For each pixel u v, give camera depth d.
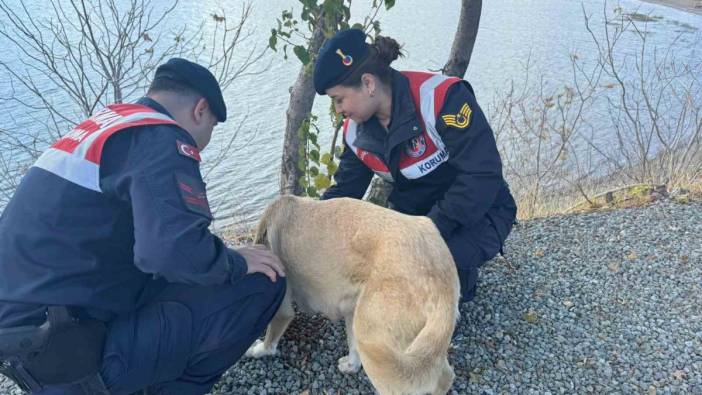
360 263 2.48
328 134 9.21
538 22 25.84
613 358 3.02
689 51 14.23
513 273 4.00
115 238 1.97
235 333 2.35
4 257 1.88
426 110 2.83
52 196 1.87
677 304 3.54
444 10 26.91
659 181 6.16
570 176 7.12
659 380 2.84
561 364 2.98
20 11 8.13
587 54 17.47
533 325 3.33
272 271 2.46
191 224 1.86
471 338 3.19
